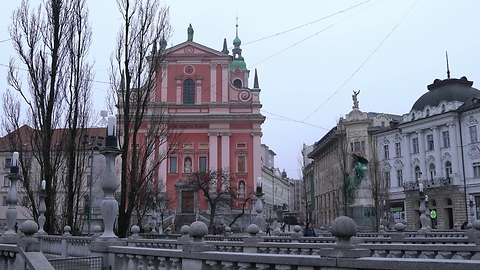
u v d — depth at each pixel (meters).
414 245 10.39
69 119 23.61
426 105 51.16
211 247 8.16
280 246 13.27
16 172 14.55
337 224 5.75
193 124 57.59
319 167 81.19
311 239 17.38
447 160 48.31
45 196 21.62
